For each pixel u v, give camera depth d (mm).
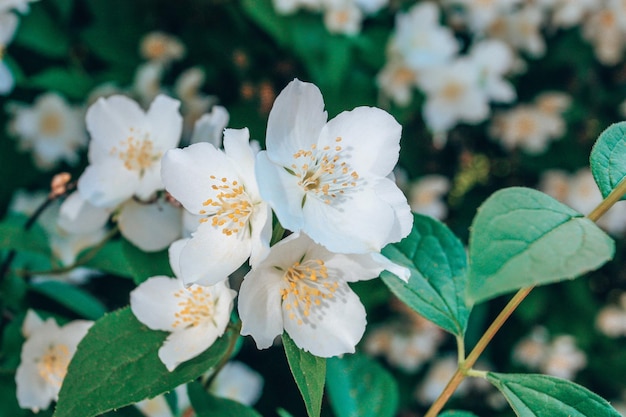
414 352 560
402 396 571
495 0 541
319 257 201
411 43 493
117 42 469
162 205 264
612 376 628
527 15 571
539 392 200
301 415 501
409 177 560
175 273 222
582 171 616
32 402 268
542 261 159
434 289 221
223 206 198
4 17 389
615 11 598
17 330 288
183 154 199
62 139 463
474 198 620
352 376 289
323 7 449
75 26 480
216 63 497
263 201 193
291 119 198
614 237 660
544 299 584
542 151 620
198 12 493
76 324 270
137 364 213
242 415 233
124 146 266
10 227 296
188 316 216
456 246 226
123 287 428
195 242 199
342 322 201
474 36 573
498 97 535
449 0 544
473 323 568
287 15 445
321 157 200
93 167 266
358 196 198
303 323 200
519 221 164
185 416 261
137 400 207
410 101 524
